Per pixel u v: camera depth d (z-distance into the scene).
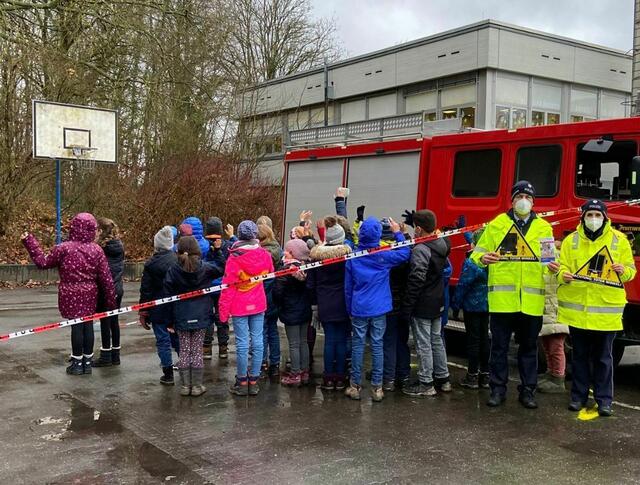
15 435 4.92
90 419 5.34
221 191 19.19
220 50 21.75
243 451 4.64
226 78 22.34
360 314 5.86
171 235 6.55
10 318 10.48
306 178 10.71
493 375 5.91
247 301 6.03
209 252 7.19
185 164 19.27
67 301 6.67
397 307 6.21
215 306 7.48
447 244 6.18
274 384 6.59
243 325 6.08
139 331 9.52
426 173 8.63
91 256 6.72
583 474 4.29
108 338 7.24
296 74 27.42
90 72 18.36
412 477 4.20
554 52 21.17
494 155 7.80
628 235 6.43
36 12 17.16
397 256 5.90
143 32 18.02
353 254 5.87
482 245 5.82
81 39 17.70
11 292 13.73
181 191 18.73
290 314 6.39
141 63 19.75
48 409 5.59
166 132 19.86
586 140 6.91
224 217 19.22
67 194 18.83
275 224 19.94
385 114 23.86
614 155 6.66
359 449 4.71
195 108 20.97
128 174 18.92
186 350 6.05
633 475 4.29
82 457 4.49
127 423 5.24
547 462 4.50
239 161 21.69
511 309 5.64
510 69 20.22
